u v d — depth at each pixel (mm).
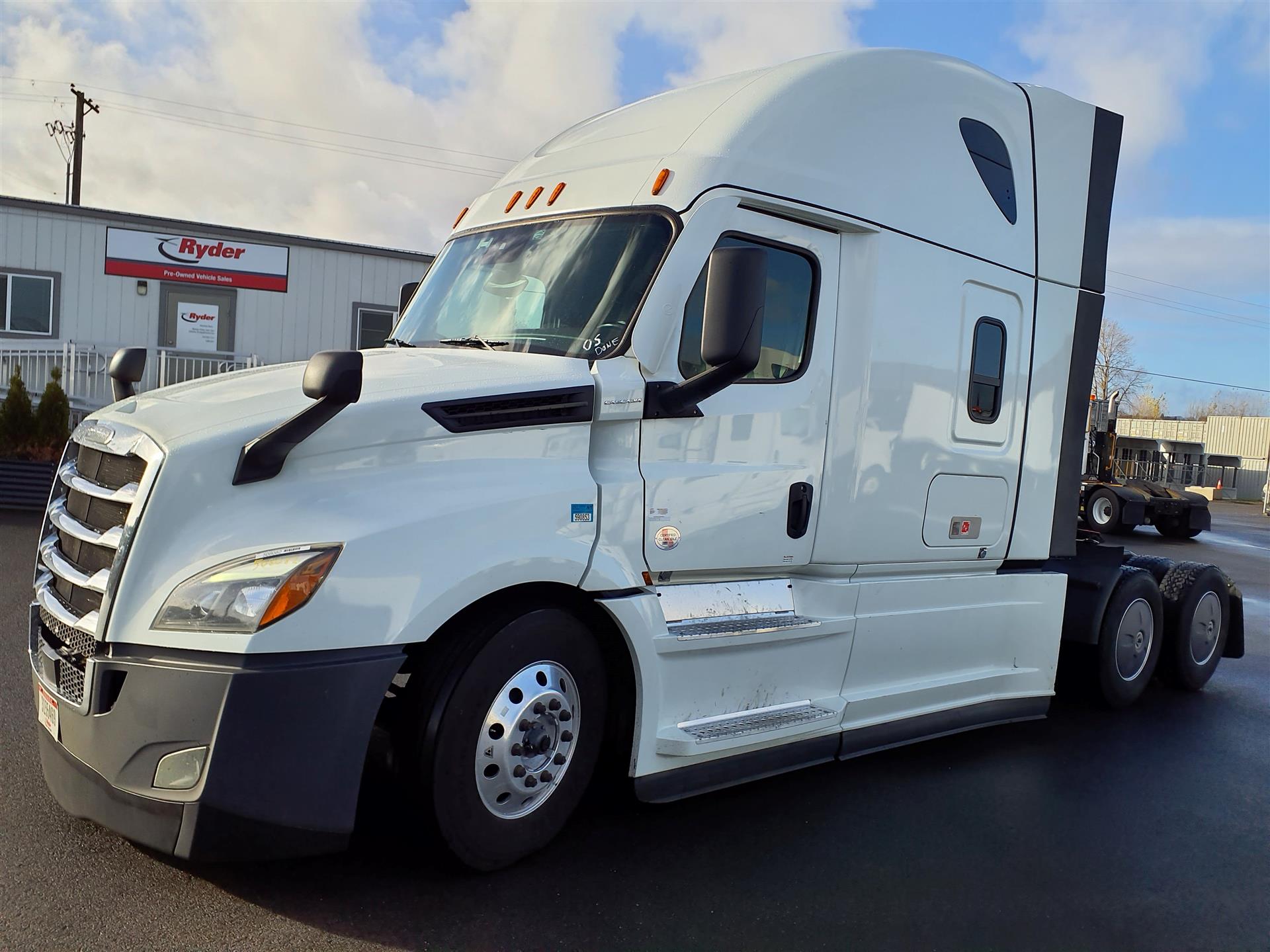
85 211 17578
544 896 3439
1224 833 4570
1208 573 7270
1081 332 5977
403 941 3084
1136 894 3867
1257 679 8031
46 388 12812
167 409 3383
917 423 4953
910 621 5105
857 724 4824
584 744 3748
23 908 3086
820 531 4570
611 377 3762
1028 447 5691
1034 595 5883
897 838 4238
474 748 3389
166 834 2959
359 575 3055
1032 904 3705
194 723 2912
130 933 3000
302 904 3250
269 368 4121
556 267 4211
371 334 19375
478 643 3385
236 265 18422
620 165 4359
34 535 10172
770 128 4320
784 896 3607
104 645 3078
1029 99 5719
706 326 3635
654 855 3846
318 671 2988
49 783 3385
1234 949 3482
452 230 5094
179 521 3045
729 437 4164
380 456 3289
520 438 3566
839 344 4633
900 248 4809
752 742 4164
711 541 4098
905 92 4961
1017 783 5078
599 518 3686
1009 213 5492
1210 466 48375
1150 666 6938
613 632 3891
